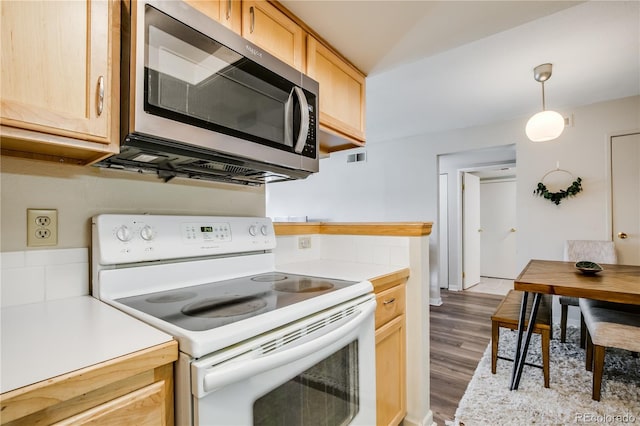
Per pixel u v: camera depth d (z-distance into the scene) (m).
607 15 1.83
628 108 3.15
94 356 0.58
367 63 1.90
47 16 0.73
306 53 1.55
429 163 4.51
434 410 1.83
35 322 0.78
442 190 5.33
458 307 4.06
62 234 1.01
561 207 3.48
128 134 0.83
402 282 1.61
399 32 1.60
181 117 0.91
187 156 1.04
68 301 0.98
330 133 1.74
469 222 5.44
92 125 0.80
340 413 1.04
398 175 4.82
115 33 0.85
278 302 0.96
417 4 1.40
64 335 0.69
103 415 0.56
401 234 1.68
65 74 0.76
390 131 4.39
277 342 0.80
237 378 0.67
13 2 0.69
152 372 0.64
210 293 1.10
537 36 2.06
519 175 3.74
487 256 6.40
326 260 1.94
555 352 2.59
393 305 1.51
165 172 1.25
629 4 1.73
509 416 1.76
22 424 0.49
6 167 0.91
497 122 3.93
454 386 2.08
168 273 1.16
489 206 6.39
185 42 0.92
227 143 1.04
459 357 2.52
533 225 3.64
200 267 1.25
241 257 1.41
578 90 2.96
